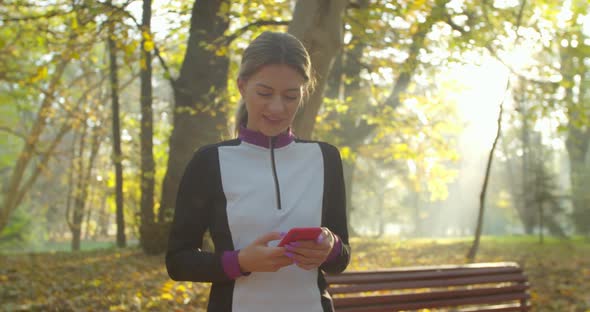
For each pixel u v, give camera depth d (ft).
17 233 72.69
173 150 32.50
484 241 68.59
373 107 36.81
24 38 34.53
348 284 14.23
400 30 28.71
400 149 38.55
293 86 5.86
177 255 5.99
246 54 5.95
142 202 34.81
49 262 32.40
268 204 6.05
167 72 29.14
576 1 27.20
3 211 62.44
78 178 60.49
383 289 14.51
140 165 38.52
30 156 60.54
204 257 5.82
